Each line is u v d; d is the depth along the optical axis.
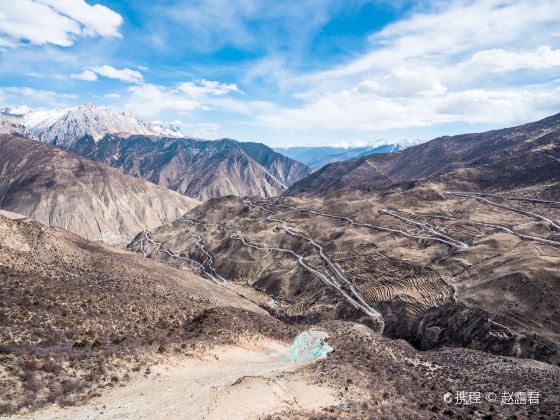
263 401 24.14
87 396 22.09
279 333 50.97
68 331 31.81
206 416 21.02
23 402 19.80
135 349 30.70
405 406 29.59
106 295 47.34
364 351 46.84
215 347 37.06
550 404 37.62
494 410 33.84
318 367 35.53
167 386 25.00
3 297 36.56
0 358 24.00
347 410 25.61
